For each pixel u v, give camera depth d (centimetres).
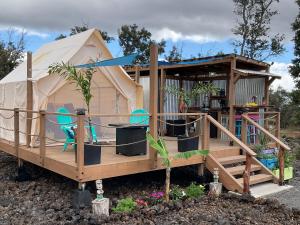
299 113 2497
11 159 1097
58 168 674
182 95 978
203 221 560
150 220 561
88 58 973
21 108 935
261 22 3072
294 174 993
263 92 1280
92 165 632
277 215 597
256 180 804
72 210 598
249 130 1081
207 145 800
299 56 2412
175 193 674
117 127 703
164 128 1183
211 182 773
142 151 755
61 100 951
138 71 1260
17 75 1050
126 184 789
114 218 554
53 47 1105
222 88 1266
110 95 1044
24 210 621
